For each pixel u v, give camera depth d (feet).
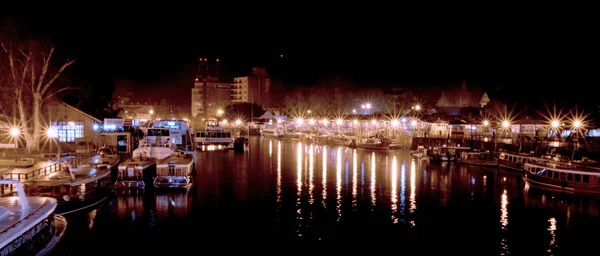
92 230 112.47
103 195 132.98
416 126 353.51
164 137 252.62
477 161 222.48
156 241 106.93
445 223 123.03
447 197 151.23
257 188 161.79
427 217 128.36
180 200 140.77
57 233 101.30
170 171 154.51
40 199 100.42
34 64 209.26
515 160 206.90
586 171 151.12
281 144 363.97
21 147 198.18
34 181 116.26
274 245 105.91
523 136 253.24
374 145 313.94
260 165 223.51
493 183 175.01
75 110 220.02
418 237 112.47
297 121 499.10
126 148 226.79
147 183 157.89
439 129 336.08
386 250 104.01
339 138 367.45
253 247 104.68
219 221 121.80
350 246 105.91
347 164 229.04
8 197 101.76
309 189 161.38
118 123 228.84
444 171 204.85
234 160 245.04
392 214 130.72
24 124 189.06
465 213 132.26
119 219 120.88
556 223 123.24
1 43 206.49
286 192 155.74
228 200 142.92
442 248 105.50
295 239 109.91
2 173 132.46
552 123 225.76
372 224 121.49
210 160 244.22
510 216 129.39
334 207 137.08
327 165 224.74
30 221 85.46
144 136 253.24
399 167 217.77
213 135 326.85
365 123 421.59
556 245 107.86
